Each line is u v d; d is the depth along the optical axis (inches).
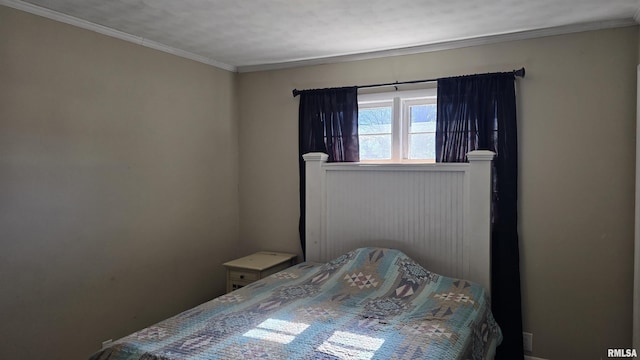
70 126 104.7
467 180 117.3
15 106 94.0
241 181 160.4
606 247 107.9
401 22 107.2
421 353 72.7
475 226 115.6
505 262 116.3
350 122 137.2
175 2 94.4
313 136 143.5
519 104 116.4
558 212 112.7
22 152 95.3
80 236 107.2
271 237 155.6
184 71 136.9
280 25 109.9
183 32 116.3
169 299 132.4
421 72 129.3
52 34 100.7
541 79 114.0
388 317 90.0
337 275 116.0
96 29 109.8
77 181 106.3
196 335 80.3
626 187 105.9
